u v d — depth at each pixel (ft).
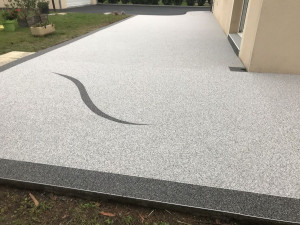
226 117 9.52
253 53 14.01
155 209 5.81
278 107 10.37
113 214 5.69
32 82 12.77
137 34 25.63
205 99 11.00
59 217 5.59
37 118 9.37
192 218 5.61
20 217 5.57
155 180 6.34
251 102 10.78
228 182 6.30
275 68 14.28
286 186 6.21
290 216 5.38
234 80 13.24
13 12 30.12
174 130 8.60
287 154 7.43
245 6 22.26
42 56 17.35
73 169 6.72
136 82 12.84
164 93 11.56
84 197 6.09
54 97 11.10
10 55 18.20
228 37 23.22
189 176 6.49
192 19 37.86
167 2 70.74
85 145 7.77
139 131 8.54
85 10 52.26
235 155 7.36
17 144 7.82
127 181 6.30
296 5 12.50
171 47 20.38
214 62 16.38
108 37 24.06
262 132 8.57
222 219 5.56
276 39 13.48
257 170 6.75
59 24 31.96
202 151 7.51
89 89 11.96
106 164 6.91
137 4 72.43
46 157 7.21
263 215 5.39
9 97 11.09
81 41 22.21
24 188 6.36
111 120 9.23
